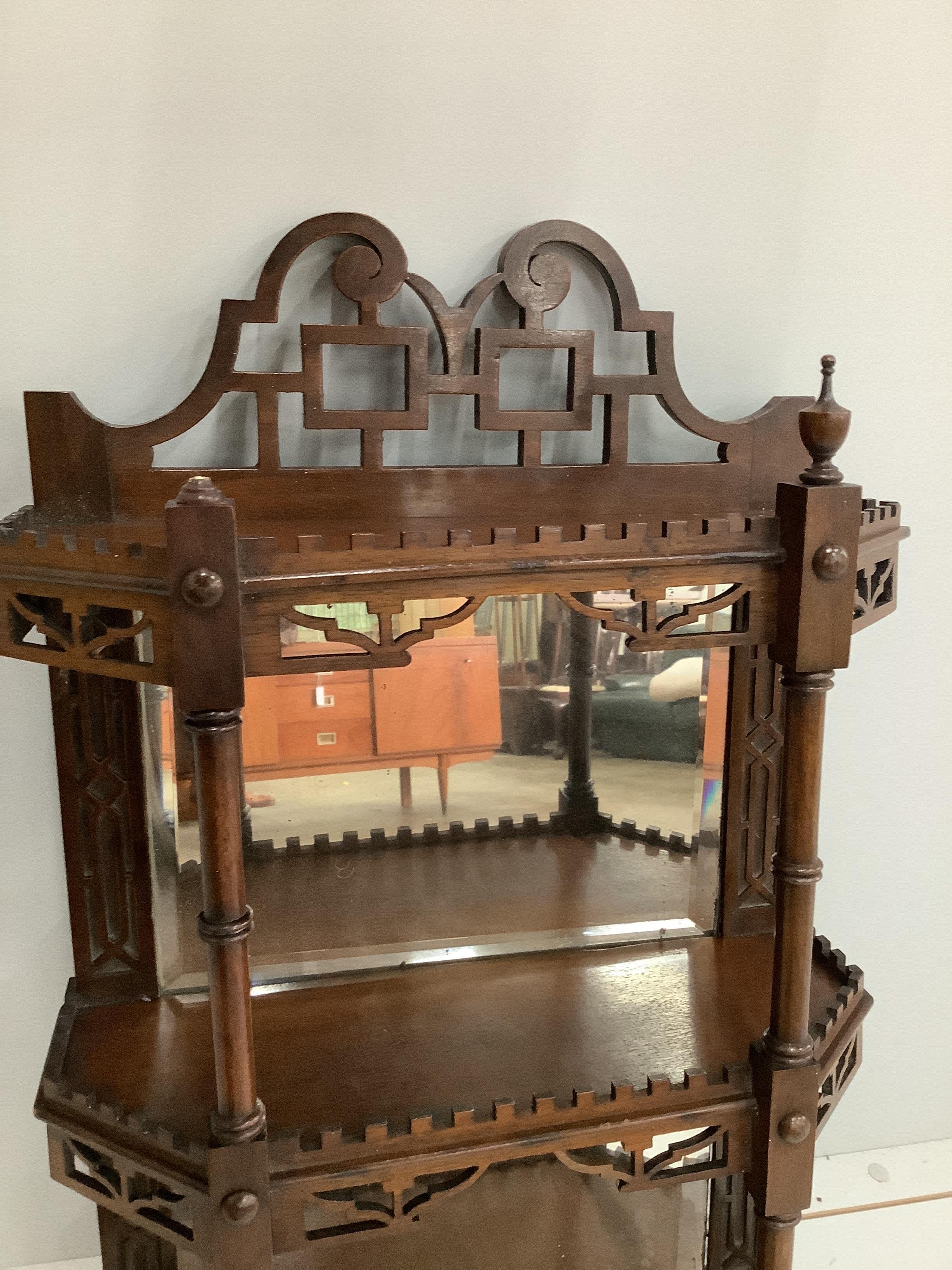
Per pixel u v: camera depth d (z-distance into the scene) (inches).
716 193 38.0
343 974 37.6
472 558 26.7
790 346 39.9
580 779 38.2
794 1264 44.5
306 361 33.6
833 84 38.2
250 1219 27.7
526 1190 34.9
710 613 34.0
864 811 46.6
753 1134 32.2
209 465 35.4
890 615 44.3
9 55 32.1
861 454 41.7
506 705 36.9
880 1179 49.2
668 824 39.4
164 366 34.9
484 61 35.2
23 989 40.1
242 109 33.9
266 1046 33.4
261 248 34.8
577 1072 32.1
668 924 40.3
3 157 32.7
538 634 36.6
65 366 34.4
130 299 34.3
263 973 36.8
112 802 35.1
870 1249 45.4
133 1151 29.2
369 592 26.3
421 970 38.2
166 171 33.8
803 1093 31.4
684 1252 37.1
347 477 34.9
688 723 38.5
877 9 37.9
